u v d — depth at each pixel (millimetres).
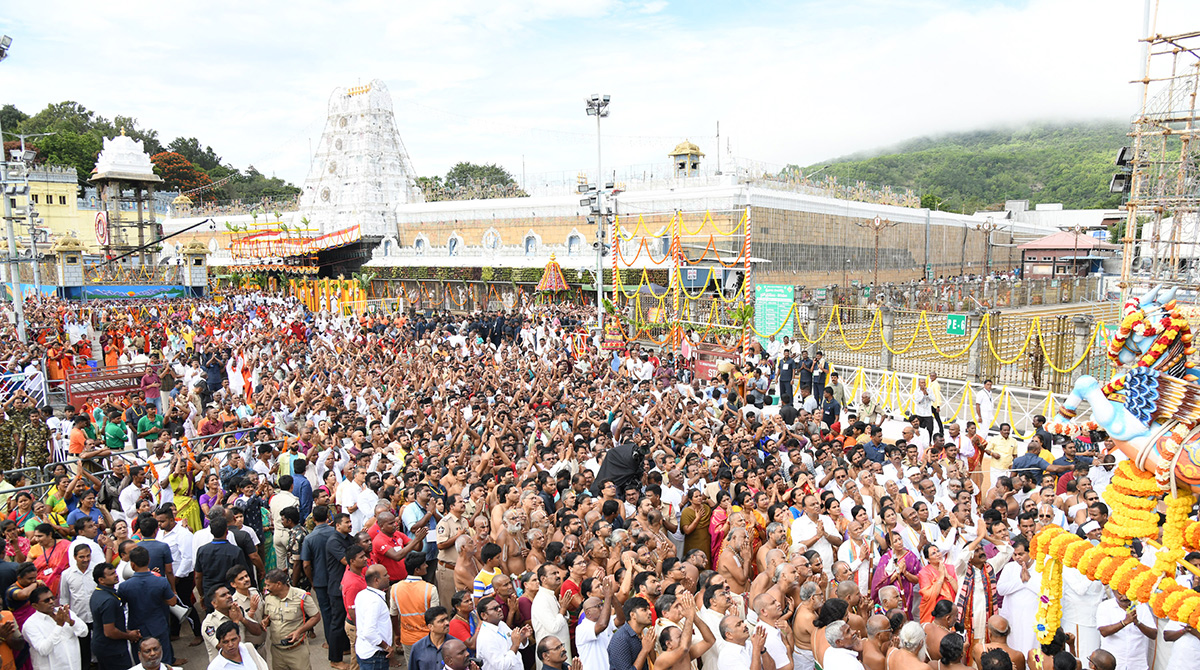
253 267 63875
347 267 63250
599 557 7996
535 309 39062
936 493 11297
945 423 18156
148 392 19688
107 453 11383
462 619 7188
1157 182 21047
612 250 45500
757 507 9898
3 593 7484
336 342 27438
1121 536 6555
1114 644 7805
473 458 11836
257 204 79500
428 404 15664
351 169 64062
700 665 7340
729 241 41844
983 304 40750
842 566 7875
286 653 7734
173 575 8727
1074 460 11625
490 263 53781
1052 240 55562
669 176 49906
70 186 73188
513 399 16906
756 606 7105
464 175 98000
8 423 14773
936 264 64250
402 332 28891
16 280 25656
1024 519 8883
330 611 8602
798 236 46562
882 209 55594
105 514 10086
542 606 7305
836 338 28859
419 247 61719
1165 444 6316
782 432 13648
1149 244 25516
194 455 11289
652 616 6793
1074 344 20422
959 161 160500
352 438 12914
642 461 11453
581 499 9930
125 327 31047
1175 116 19484
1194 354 6516
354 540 8906
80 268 52312
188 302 45688
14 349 23281
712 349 22672
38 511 9281
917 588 8258
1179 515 6348
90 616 8109
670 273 35250
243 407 16859
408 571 7887
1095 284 50750
